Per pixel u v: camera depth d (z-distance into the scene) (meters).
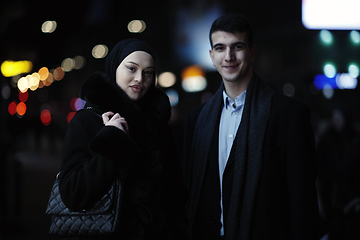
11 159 6.09
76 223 1.88
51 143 19.44
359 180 3.35
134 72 2.08
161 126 2.17
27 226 5.59
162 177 2.10
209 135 2.54
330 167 4.89
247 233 2.25
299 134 2.29
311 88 15.92
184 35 20.34
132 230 1.97
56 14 9.31
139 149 1.97
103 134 1.87
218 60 2.45
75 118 2.03
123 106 2.00
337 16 5.87
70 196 1.84
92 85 1.99
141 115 2.06
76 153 1.95
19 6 6.61
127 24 31.86
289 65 18.64
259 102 2.42
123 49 2.10
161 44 28.81
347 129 5.20
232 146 2.43
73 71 52.25
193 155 2.67
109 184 1.91
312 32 16.34
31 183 9.03
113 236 1.94
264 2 20.52
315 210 2.26
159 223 2.06
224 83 2.54
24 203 7.01
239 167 2.33
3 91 6.22
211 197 2.48
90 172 1.85
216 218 2.44
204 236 2.49
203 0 19.73
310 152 2.32
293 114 2.33
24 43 7.46
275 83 19.31
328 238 3.69
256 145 2.32
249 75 2.50
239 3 21.08
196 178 2.55
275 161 2.32
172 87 21.89
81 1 10.38
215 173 2.48
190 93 21.05
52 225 1.92
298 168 2.25
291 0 19.14
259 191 2.29
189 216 2.57
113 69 2.13
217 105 2.58
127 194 2.01
